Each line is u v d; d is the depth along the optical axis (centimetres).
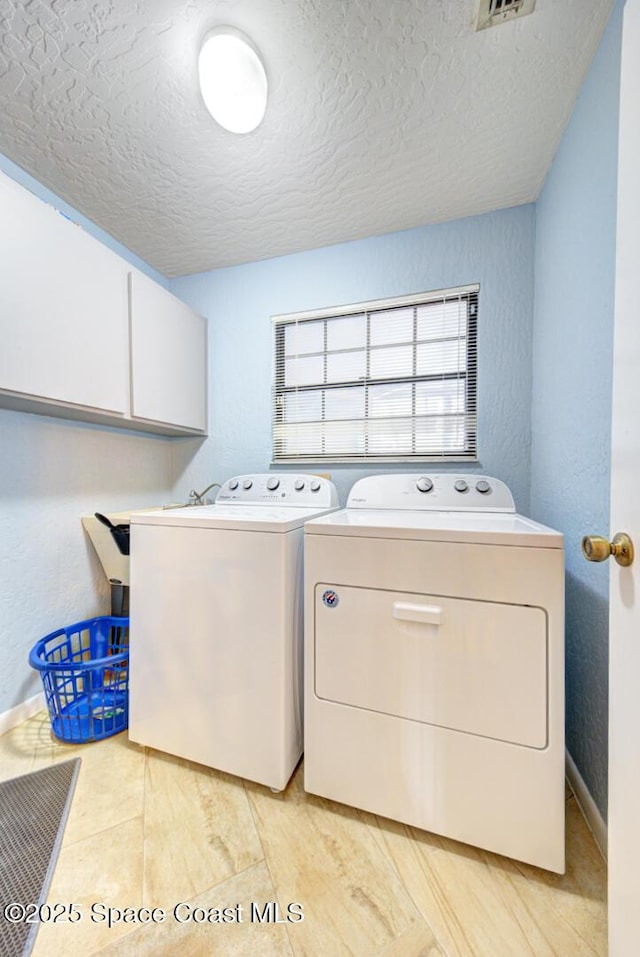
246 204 181
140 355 187
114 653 191
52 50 114
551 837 95
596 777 110
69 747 143
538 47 114
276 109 132
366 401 213
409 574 107
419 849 104
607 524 107
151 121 137
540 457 169
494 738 99
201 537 132
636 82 66
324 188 171
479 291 190
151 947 81
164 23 108
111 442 208
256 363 232
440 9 105
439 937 84
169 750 136
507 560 98
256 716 124
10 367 130
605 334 109
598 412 113
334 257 214
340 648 116
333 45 113
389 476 176
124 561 190
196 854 102
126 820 112
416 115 135
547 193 162
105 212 186
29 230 136
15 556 160
